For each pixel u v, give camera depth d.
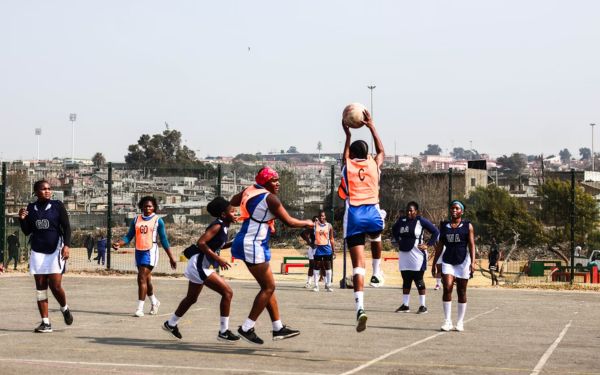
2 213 27.69
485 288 24.66
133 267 34.53
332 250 22.55
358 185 10.02
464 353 10.48
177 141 139.75
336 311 16.69
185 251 10.94
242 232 10.08
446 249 13.41
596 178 102.69
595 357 10.32
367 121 10.18
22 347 10.36
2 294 19.39
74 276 26.39
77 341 11.05
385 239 54.62
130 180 32.56
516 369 9.18
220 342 11.13
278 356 9.85
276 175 10.13
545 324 14.63
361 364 9.34
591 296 21.70
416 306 18.38
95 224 34.28
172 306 17.20
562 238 42.19
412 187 52.19
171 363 9.12
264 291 10.09
